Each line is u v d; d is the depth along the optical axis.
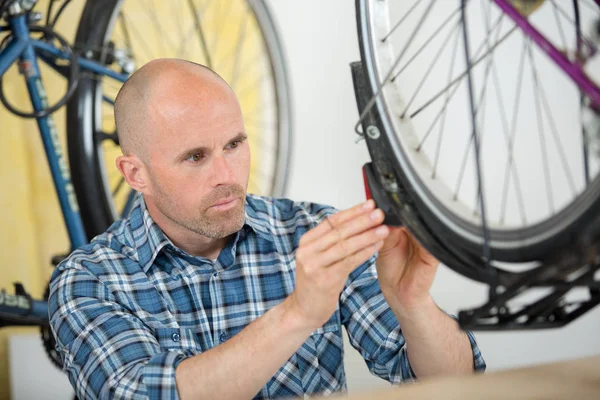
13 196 2.07
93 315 1.31
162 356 1.18
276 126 2.44
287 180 2.46
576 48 0.74
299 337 1.08
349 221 0.93
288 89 2.45
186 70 1.33
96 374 1.25
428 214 0.82
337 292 1.00
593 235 0.67
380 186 0.89
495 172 2.38
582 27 0.79
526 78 2.35
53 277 1.43
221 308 1.40
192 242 1.40
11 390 2.06
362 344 1.43
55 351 2.06
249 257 1.44
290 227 1.50
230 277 1.42
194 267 1.40
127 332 1.28
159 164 1.32
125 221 1.47
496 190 2.37
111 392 1.21
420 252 1.07
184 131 1.29
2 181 2.05
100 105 2.07
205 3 2.38
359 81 0.91
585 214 0.69
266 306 1.43
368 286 1.44
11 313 1.93
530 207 2.37
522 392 0.65
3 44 1.92
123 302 1.36
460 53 2.41
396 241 1.08
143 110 1.31
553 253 0.69
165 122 1.29
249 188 2.45
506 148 2.37
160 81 1.31
